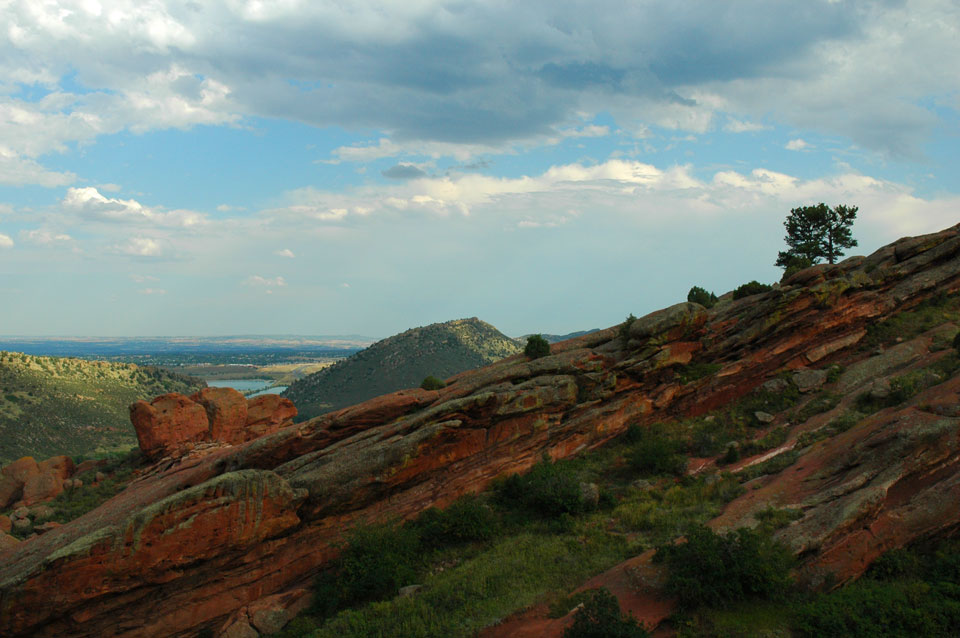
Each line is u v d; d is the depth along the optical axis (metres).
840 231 64.25
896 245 50.38
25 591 27.20
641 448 38.09
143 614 30.05
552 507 33.94
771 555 22.94
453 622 24.72
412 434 36.12
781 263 65.50
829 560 23.14
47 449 112.75
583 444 41.41
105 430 131.88
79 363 183.38
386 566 30.39
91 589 28.19
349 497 34.41
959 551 23.27
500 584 27.09
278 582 33.03
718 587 22.30
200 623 30.97
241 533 31.45
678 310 44.22
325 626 27.02
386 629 25.36
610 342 47.81
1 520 47.56
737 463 35.62
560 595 25.22
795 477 29.11
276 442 36.75
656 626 21.98
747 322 45.25
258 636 29.44
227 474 32.16
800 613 21.30
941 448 25.30
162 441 56.19
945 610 20.44
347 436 39.00
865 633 20.00
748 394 43.44
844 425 34.22
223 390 61.41
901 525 23.91
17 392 133.25
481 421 38.62
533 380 41.75
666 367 43.66
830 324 44.28
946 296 47.12
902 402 32.88
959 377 31.14
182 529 29.97
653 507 32.25
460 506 34.50
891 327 45.56
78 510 49.19
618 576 25.06
